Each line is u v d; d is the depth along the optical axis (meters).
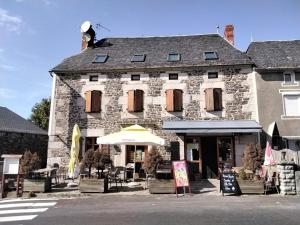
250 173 12.27
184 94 17.25
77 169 14.09
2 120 22.27
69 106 17.75
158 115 17.12
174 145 16.73
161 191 11.81
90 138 17.44
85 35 20.70
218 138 16.84
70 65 18.45
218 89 17.08
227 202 9.95
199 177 16.03
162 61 18.05
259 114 16.55
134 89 17.47
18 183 11.46
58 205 9.73
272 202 9.91
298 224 7.05
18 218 7.95
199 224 7.11
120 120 17.30
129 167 16.30
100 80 17.86
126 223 7.27
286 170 11.62
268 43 19.98
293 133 16.22
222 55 18.22
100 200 10.57
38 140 23.42
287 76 17.05
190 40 20.58
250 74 17.17
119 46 20.41
